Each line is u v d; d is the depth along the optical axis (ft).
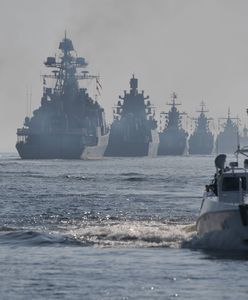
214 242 408.67
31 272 349.41
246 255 387.75
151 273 346.54
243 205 382.01
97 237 458.50
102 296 303.68
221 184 419.13
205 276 338.95
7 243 437.99
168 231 476.95
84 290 313.32
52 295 304.91
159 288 317.01
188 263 369.50
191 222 554.87
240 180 408.26
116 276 340.18
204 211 417.08
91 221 571.28
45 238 449.89
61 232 485.15
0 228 513.86
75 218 595.88
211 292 309.42
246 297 301.22
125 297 302.04
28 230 497.87
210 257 383.65
